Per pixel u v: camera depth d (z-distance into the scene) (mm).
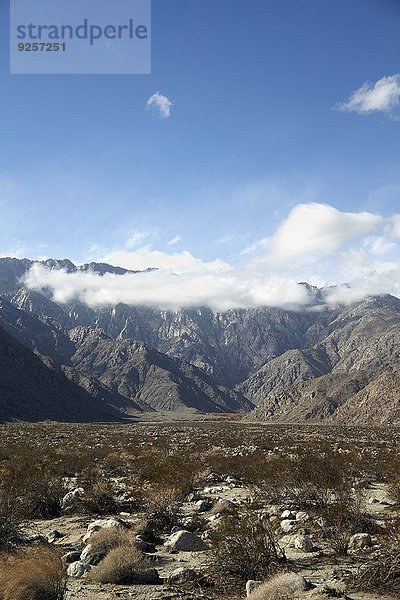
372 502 14516
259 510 13266
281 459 23016
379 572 7184
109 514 13758
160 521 11969
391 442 47969
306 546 9234
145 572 7902
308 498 13125
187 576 7793
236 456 28547
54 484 14945
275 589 6695
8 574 6961
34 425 112688
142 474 21250
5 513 10180
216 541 8531
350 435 71000
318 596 6469
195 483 19453
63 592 6926
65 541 10664
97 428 103125
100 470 24531
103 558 8617
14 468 19234
